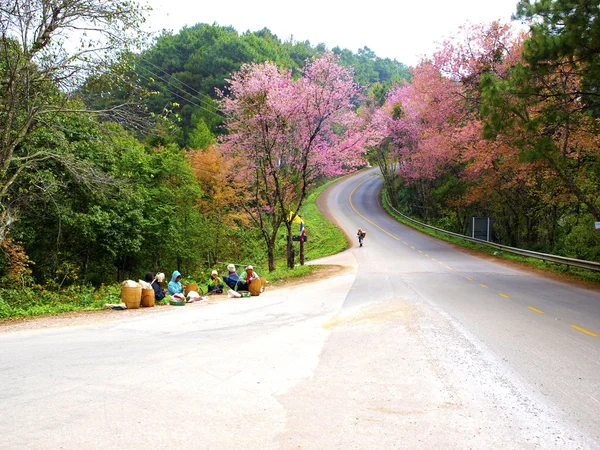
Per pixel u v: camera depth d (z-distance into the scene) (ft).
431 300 38.52
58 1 41.68
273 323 30.73
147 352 22.53
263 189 89.76
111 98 49.39
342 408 14.84
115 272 96.68
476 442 12.38
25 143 52.65
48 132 55.67
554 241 101.81
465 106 93.45
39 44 41.60
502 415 14.30
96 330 29.32
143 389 16.63
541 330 26.99
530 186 96.32
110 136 52.90
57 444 12.08
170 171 96.89
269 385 17.19
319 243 131.13
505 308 34.81
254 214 111.55
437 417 14.11
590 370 19.17
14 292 50.11
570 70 51.65
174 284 45.03
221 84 200.95
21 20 40.45
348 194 225.76
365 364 20.07
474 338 24.80
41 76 43.34
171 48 239.09
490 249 99.14
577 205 88.12
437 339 24.50
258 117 70.49
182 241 96.94
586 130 59.26
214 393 16.24
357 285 51.70
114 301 44.55
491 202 124.36
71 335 27.71
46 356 21.91
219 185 113.39
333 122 76.84
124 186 63.36
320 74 73.05
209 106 184.34
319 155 77.05
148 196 86.84
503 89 50.34
